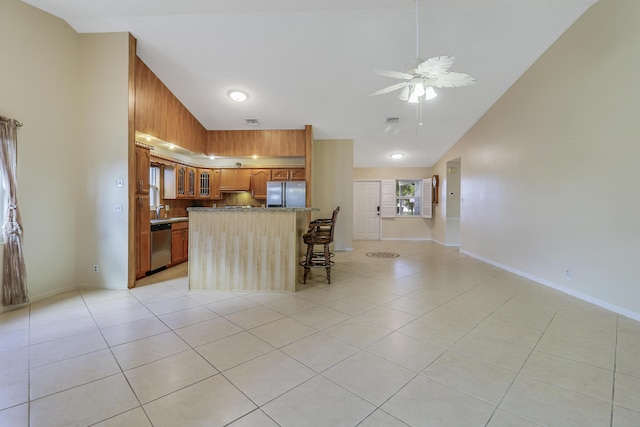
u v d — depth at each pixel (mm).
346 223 6906
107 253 3588
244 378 1768
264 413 1470
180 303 3107
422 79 2723
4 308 2820
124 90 3504
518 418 1448
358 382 1736
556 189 3689
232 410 1490
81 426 1370
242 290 3555
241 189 6449
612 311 2924
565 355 2070
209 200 6695
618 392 1661
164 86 4566
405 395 1616
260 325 2551
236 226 3555
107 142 3527
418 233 8844
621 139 2846
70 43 3408
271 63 4102
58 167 3320
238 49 3828
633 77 2729
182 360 1967
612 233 2947
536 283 3979
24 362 1920
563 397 1612
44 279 3215
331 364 1932
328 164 6875
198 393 1623
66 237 3447
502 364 1946
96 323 2562
